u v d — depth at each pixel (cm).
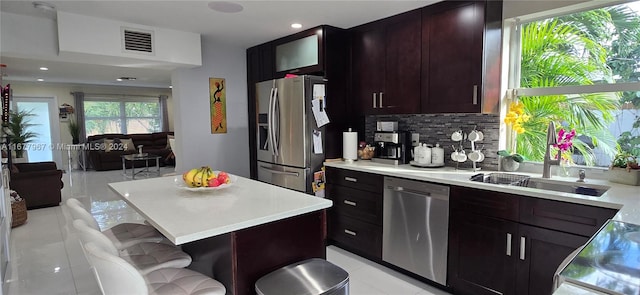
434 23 274
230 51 425
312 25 333
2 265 254
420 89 286
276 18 310
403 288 254
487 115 279
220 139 424
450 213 239
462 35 257
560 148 233
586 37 243
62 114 842
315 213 177
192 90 398
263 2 270
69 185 637
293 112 328
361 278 270
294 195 199
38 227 395
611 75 234
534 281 201
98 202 507
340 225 325
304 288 136
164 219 151
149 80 820
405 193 265
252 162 448
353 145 337
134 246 188
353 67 343
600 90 233
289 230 166
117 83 887
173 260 169
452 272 241
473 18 250
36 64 555
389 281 265
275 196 196
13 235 368
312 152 326
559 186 229
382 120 356
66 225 402
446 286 246
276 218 158
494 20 256
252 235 152
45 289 252
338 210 325
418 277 266
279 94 341
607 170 230
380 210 285
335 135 346
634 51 223
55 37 312
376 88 322
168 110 1023
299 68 359
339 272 150
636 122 225
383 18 310
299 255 171
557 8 240
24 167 527
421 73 285
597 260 101
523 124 274
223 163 428
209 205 175
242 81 439
